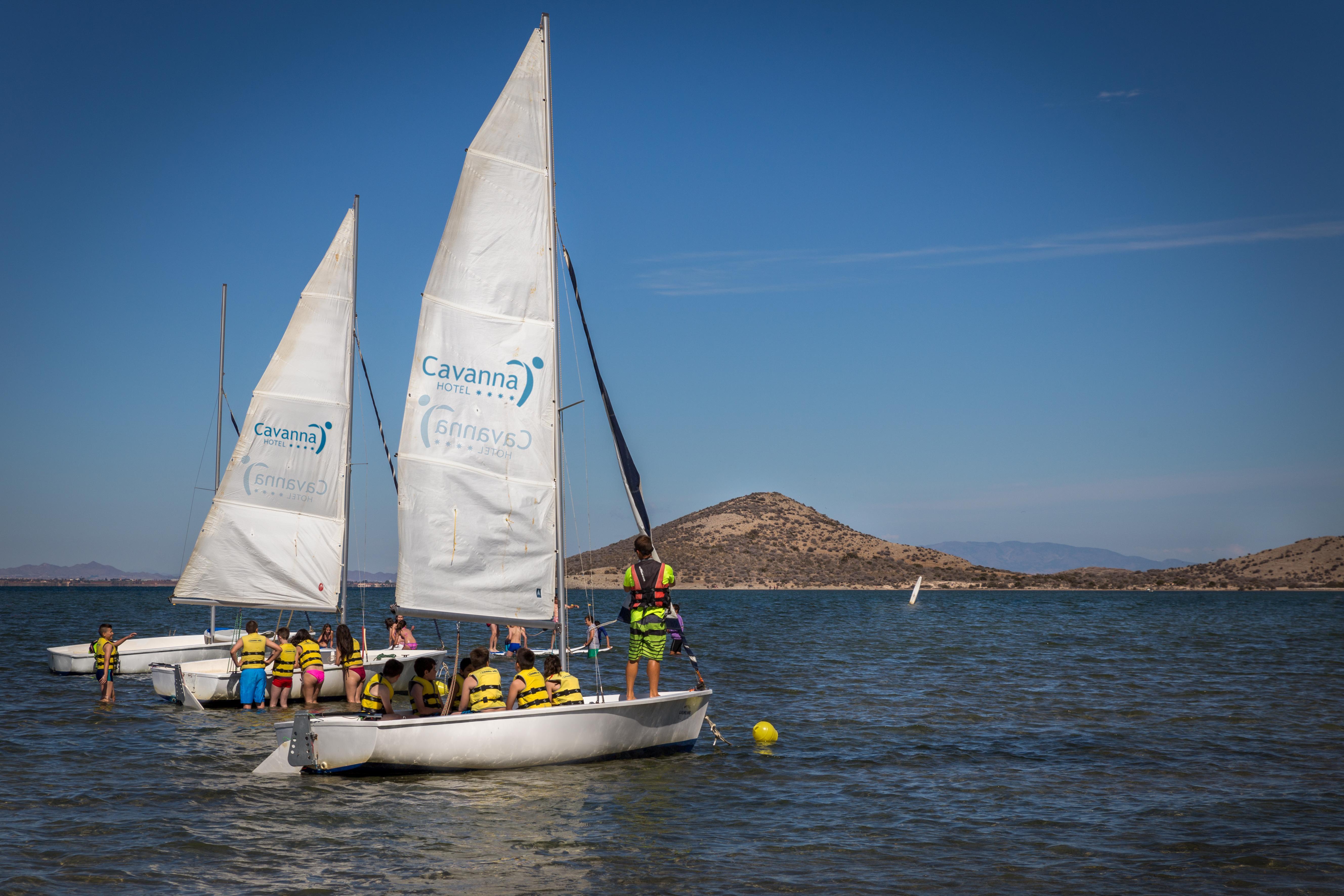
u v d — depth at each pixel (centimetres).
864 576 18675
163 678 2234
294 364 2394
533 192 1571
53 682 2598
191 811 1252
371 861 1058
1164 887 998
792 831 1195
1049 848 1133
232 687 2164
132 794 1338
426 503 1512
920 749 1725
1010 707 2247
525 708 1499
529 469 1565
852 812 1287
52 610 8081
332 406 2420
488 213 1552
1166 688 2606
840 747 1739
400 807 1269
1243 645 4150
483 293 1551
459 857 1077
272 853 1082
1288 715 2119
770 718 2067
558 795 1343
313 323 2408
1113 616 7400
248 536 2359
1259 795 1393
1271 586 18212
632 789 1388
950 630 5428
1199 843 1152
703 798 1351
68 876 1002
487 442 1547
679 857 1088
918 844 1146
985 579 19225
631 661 1589
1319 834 1190
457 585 1521
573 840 1141
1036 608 9238
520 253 1567
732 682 2731
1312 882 1013
